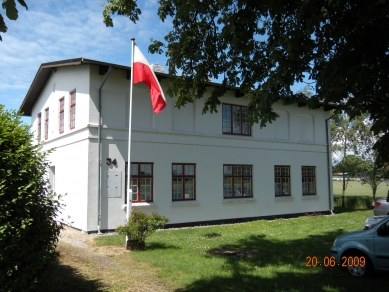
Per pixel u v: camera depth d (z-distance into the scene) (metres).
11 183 4.68
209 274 7.50
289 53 6.65
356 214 20.84
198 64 9.31
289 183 20.16
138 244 10.23
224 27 7.81
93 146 13.70
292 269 8.06
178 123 16.12
